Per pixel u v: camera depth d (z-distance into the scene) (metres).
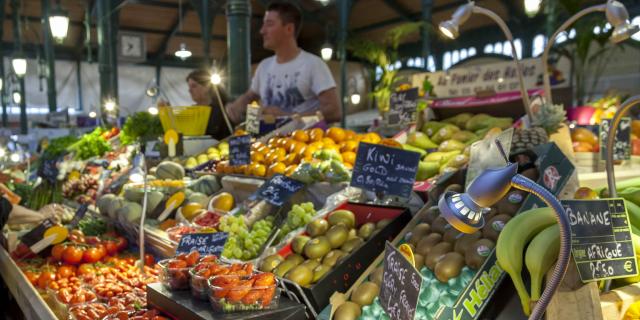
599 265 1.46
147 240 3.08
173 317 1.92
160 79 28.34
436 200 2.20
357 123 18.14
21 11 22.36
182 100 29.03
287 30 4.40
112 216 3.61
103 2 14.93
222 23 23.14
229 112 5.08
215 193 3.45
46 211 4.03
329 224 2.23
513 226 1.66
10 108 26.33
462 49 20.39
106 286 2.48
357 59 22.30
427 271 1.86
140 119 5.09
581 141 3.01
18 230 3.85
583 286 1.45
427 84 4.73
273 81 4.66
